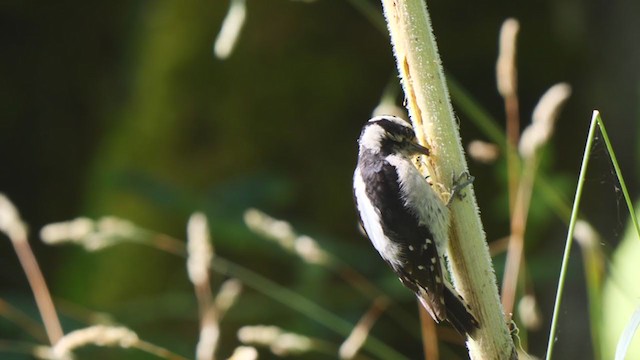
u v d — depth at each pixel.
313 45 13.85
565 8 13.05
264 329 6.51
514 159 7.49
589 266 6.64
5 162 15.76
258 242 10.95
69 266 14.09
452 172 4.98
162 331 11.45
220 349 11.40
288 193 11.83
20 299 10.33
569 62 13.06
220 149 13.59
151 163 13.64
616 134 11.84
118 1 15.39
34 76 15.79
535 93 13.41
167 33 14.28
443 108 5.00
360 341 7.15
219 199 11.50
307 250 6.90
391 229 5.97
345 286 10.84
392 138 6.37
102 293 13.22
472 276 4.94
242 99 13.73
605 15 12.45
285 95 13.74
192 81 13.84
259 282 11.89
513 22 6.59
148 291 12.98
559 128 12.73
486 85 13.66
